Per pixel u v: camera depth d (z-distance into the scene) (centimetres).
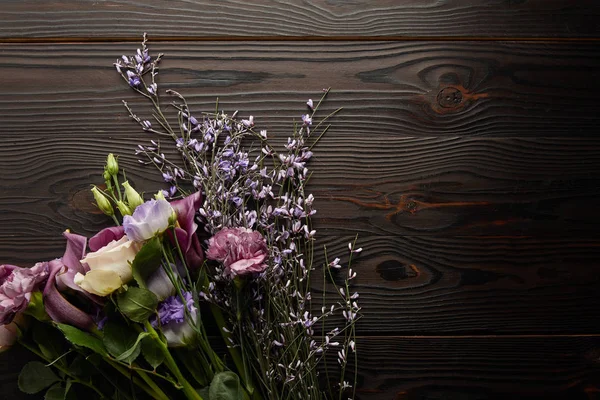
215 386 76
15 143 84
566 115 87
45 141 85
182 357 80
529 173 87
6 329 78
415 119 86
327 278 85
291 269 83
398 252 86
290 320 80
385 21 86
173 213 76
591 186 87
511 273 87
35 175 84
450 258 86
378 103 86
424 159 86
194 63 85
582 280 87
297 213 83
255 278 79
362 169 86
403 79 86
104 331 76
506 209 87
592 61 87
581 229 87
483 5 87
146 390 79
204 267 81
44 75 85
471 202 87
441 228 86
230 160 83
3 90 84
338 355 84
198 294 80
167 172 85
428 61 86
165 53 85
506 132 87
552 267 87
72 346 82
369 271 86
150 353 77
